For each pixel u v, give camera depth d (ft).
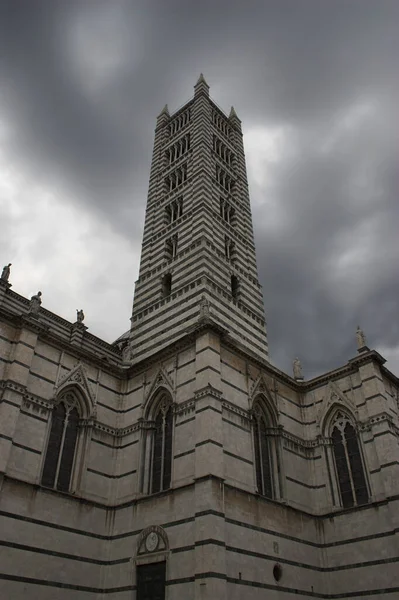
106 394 142.20
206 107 237.66
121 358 170.30
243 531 111.34
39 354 129.49
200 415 119.44
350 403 143.64
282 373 150.92
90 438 131.34
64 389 131.95
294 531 125.59
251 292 183.21
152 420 135.54
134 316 177.17
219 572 98.94
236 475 118.01
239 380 135.03
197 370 127.34
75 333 158.71
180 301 163.73
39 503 112.57
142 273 189.57
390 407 141.90
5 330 125.59
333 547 128.77
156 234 197.77
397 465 126.21
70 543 114.52
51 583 107.14
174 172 217.36
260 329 175.52
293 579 117.60
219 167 216.74
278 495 129.49
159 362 142.10
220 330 132.87
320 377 153.99
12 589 100.27
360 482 133.39
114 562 118.11
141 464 128.36
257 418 138.31
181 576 103.40
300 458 142.72
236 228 198.59
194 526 106.42
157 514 116.06
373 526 124.16
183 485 114.42
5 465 108.88
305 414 152.76
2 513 104.78
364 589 119.24
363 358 144.56
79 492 122.21
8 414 114.32
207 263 167.84
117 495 128.16
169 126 250.16
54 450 123.44
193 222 184.24
